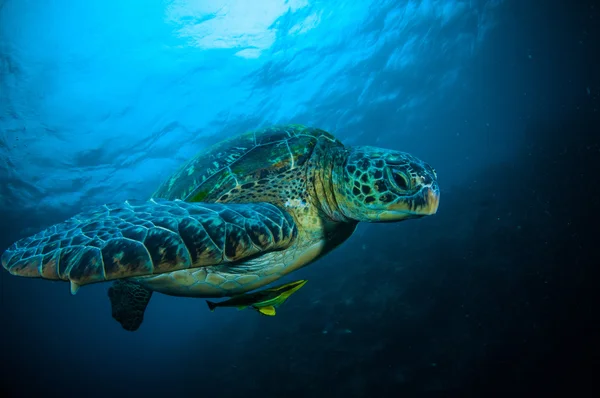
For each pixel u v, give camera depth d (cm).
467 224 1302
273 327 1219
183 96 1756
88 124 1633
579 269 853
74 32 1341
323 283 1409
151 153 1955
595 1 2203
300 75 1947
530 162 1784
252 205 251
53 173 1748
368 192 271
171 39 1535
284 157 301
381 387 755
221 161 303
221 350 1432
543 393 623
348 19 1747
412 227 1519
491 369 689
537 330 743
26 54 1307
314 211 304
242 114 2023
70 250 169
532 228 1091
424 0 1800
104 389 2420
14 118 1438
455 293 925
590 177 1291
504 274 922
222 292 293
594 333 688
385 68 2252
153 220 195
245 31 1603
